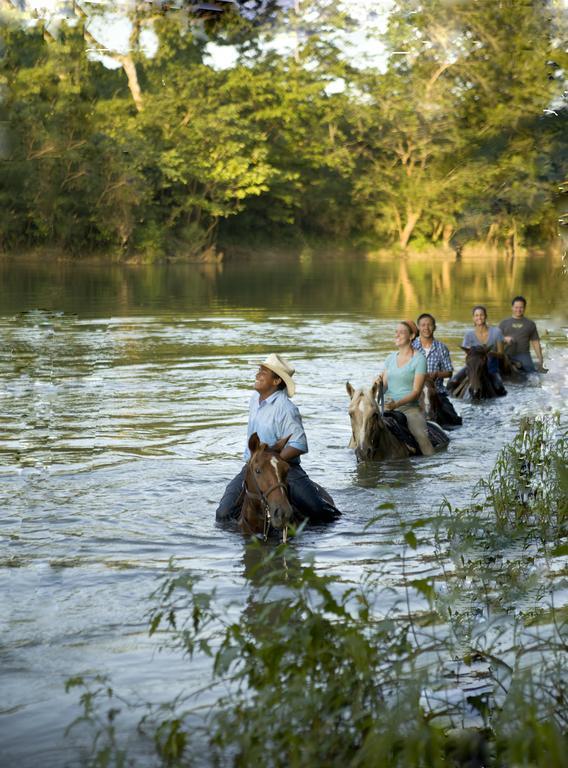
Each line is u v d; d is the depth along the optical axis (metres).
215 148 66.00
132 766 4.04
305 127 73.69
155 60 67.19
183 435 11.95
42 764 4.11
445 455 11.20
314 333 23.66
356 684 3.87
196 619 4.60
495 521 7.92
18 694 4.83
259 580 6.64
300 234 77.25
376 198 77.19
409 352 11.86
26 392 14.92
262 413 8.45
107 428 12.29
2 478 9.77
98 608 6.11
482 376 15.59
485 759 3.83
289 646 3.99
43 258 61.56
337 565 6.97
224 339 22.31
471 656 4.87
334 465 10.64
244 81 68.38
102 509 8.68
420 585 4.97
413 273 53.38
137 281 43.28
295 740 3.62
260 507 7.82
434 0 53.81
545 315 27.70
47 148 55.34
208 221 70.44
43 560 7.20
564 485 8.09
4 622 5.87
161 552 7.43
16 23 54.88
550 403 14.92
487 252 76.25
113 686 4.90
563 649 4.34
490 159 13.48
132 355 19.34
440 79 61.53
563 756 3.16
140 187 60.19
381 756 3.46
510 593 5.80
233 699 4.50
